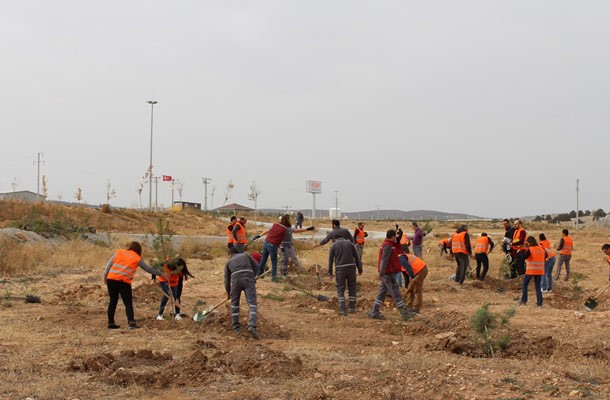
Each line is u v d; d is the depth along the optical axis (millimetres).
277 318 12438
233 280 10711
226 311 12273
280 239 18125
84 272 20500
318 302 14570
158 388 6957
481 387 6738
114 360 8141
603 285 19453
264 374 7359
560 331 10906
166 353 8641
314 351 9008
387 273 12391
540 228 72688
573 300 16031
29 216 32812
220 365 7711
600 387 6762
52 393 6676
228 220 57125
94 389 6871
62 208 43594
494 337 9117
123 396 6637
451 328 10562
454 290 17312
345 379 7156
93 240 30641
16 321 11445
